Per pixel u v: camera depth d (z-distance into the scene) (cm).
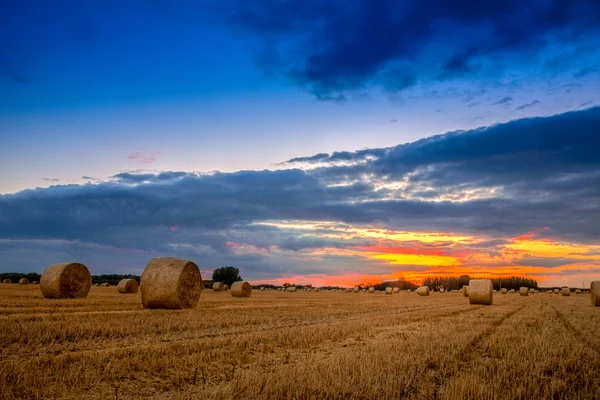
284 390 633
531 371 795
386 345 1019
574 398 655
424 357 892
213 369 802
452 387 664
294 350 1013
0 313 1488
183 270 2097
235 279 8656
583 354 988
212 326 1388
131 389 666
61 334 1068
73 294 2600
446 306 2802
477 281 3216
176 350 933
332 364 791
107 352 872
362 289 10100
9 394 597
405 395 659
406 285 10669
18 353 872
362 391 640
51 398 610
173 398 607
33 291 3247
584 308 2731
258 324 1495
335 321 1675
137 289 3891
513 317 1934
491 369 812
